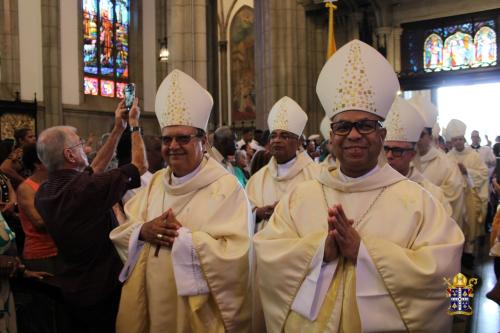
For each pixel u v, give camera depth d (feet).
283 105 15.72
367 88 7.96
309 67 47.21
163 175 10.98
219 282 9.60
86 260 10.65
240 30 87.66
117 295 11.02
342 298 7.93
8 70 57.21
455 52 46.32
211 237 9.78
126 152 14.19
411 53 48.11
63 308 11.14
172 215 9.91
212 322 9.76
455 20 46.09
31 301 11.19
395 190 8.16
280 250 8.30
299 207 8.59
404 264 7.45
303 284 8.04
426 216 7.93
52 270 12.67
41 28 60.08
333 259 8.00
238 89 87.92
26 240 13.12
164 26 74.38
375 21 47.98
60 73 61.67
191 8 33.01
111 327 11.05
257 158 21.25
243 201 10.32
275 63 45.83
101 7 68.18
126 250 10.18
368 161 8.06
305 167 15.44
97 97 67.56
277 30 45.93
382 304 7.54
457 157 29.32
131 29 71.97
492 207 37.27
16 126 56.18
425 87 47.44
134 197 11.38
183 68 32.94
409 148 12.31
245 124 86.94
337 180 8.38
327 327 7.89
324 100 8.48
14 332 10.44
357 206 8.18
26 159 13.60
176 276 9.59
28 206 12.76
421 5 47.24
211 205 10.11
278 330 8.37
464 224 23.65
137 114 11.53
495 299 10.74
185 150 10.30
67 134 10.82
